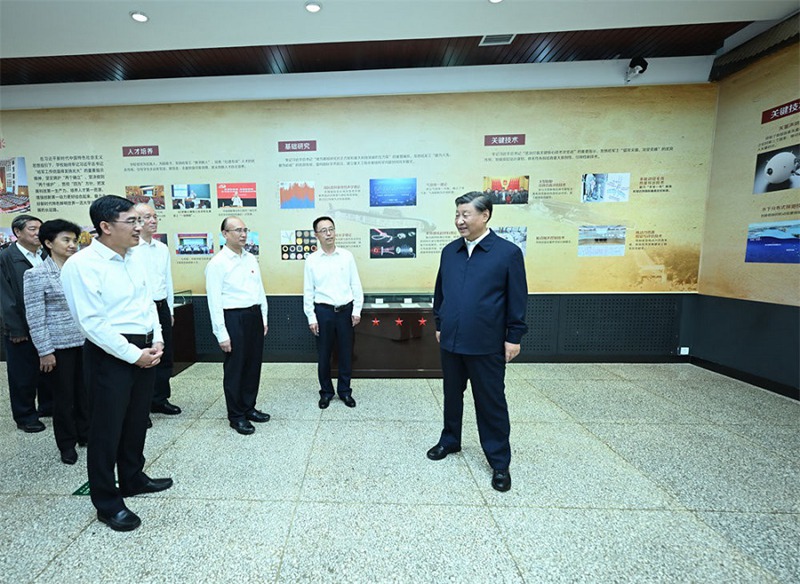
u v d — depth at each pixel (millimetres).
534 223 3768
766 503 1753
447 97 3639
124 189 3791
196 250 3842
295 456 2150
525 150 3684
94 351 1515
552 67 3578
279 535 1553
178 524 1610
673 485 1887
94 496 1580
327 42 3113
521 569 1391
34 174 3797
